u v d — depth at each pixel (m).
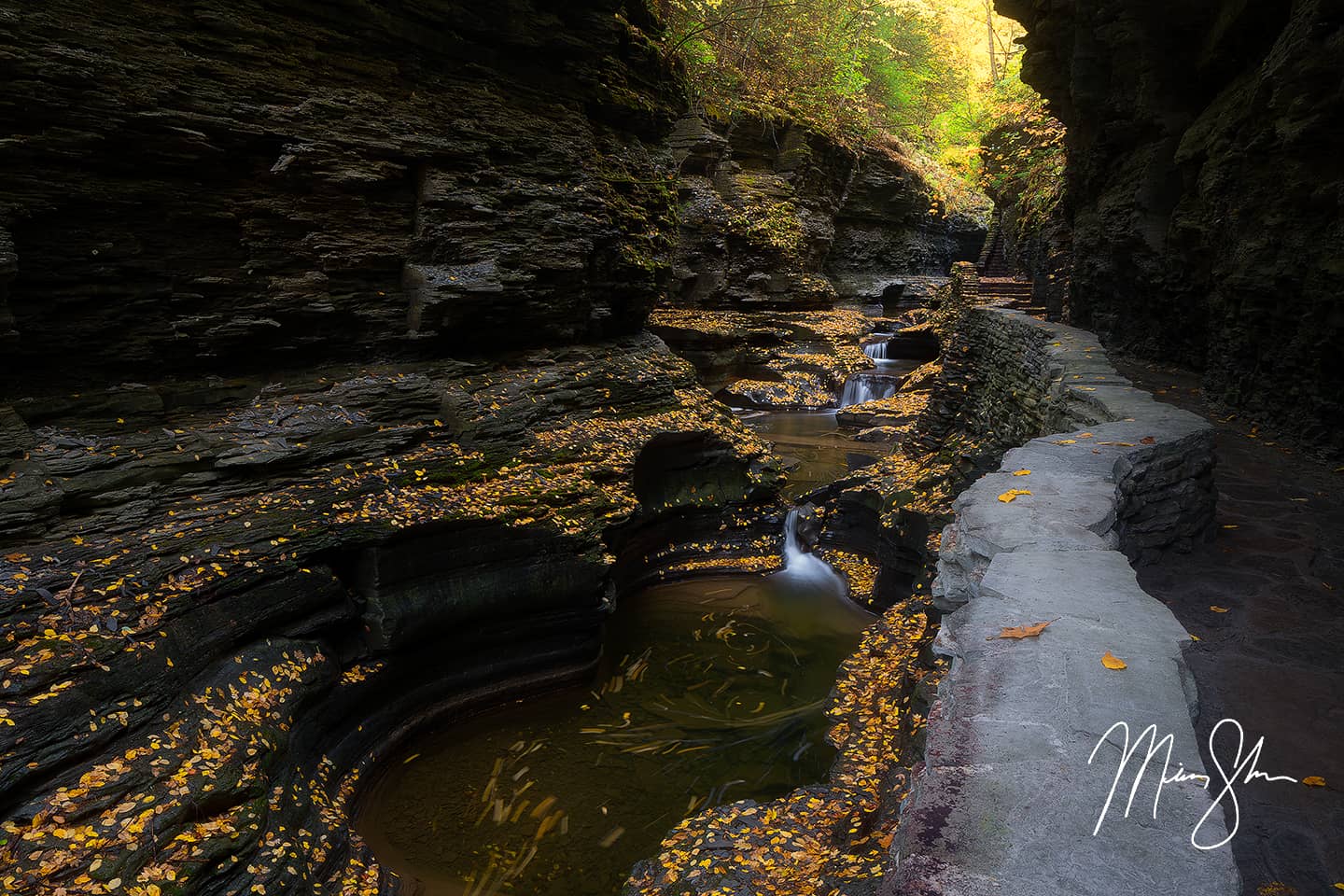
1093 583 3.01
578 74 11.70
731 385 22.77
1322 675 3.39
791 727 8.33
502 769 7.61
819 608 11.40
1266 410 8.19
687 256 23.55
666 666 9.66
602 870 6.35
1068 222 18.00
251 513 7.12
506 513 8.37
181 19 7.69
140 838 4.78
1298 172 7.02
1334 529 5.31
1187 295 10.99
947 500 10.38
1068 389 7.48
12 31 6.61
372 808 7.01
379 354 9.86
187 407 8.08
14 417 6.78
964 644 2.64
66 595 5.73
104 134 7.18
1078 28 12.96
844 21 30.75
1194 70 11.45
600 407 11.57
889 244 34.66
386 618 7.41
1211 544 5.08
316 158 8.65
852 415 20.12
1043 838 1.77
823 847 5.51
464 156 10.13
